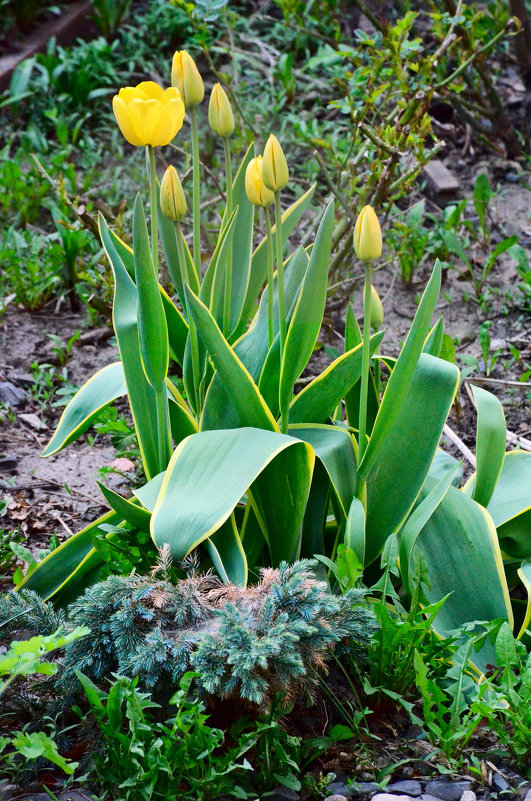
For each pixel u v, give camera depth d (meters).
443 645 1.71
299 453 1.72
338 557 1.72
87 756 1.64
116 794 1.62
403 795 1.64
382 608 1.69
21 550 1.87
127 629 1.64
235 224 1.91
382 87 2.37
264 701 1.61
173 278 1.91
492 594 1.76
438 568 1.78
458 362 2.38
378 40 2.39
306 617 1.64
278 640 1.60
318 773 1.67
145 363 1.76
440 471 1.93
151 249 1.78
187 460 1.69
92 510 2.08
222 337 1.71
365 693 1.73
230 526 1.73
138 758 1.60
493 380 2.24
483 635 1.71
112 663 1.66
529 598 1.75
